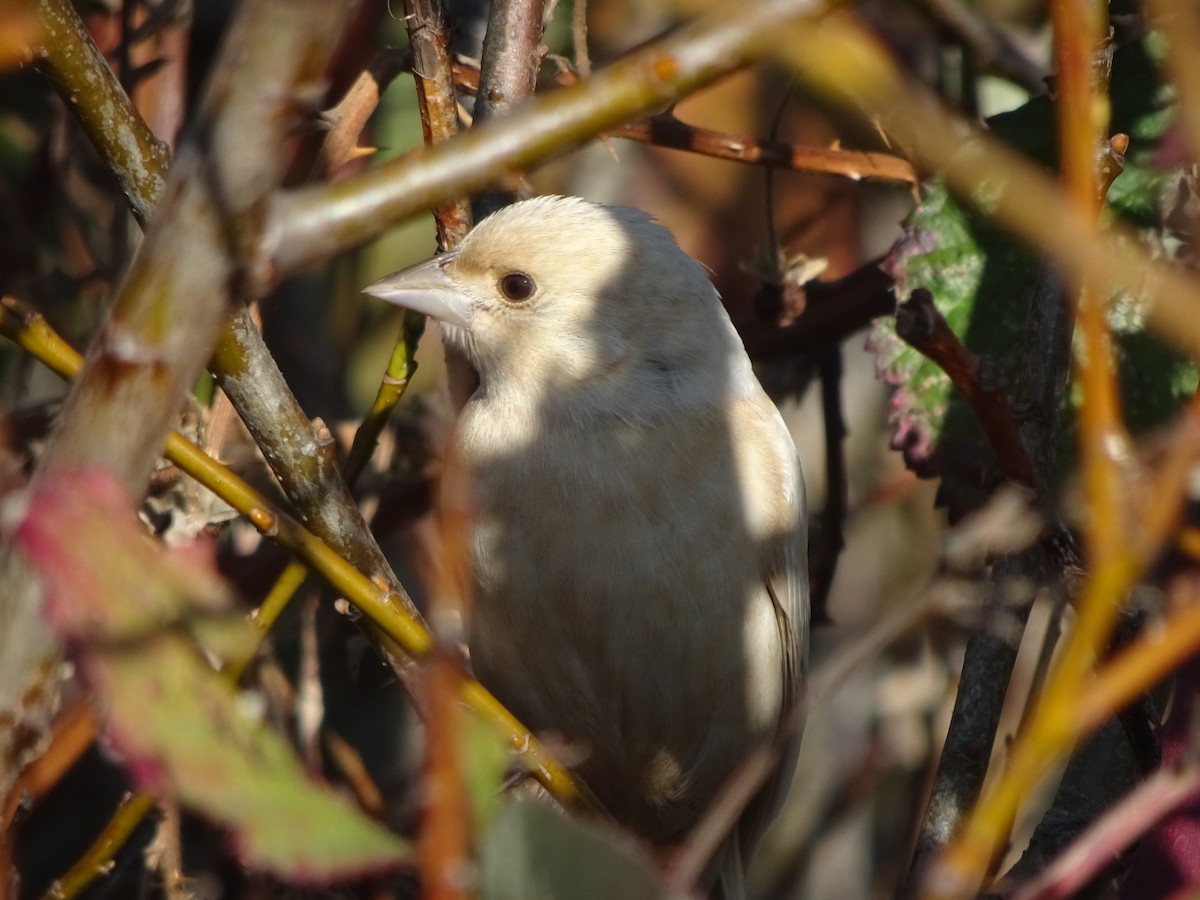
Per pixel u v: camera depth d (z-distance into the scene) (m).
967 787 5.89
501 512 8.06
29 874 8.60
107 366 2.49
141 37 8.43
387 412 7.10
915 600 3.14
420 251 10.66
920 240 8.26
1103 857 2.83
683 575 7.99
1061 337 5.41
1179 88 2.40
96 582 2.19
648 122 8.90
